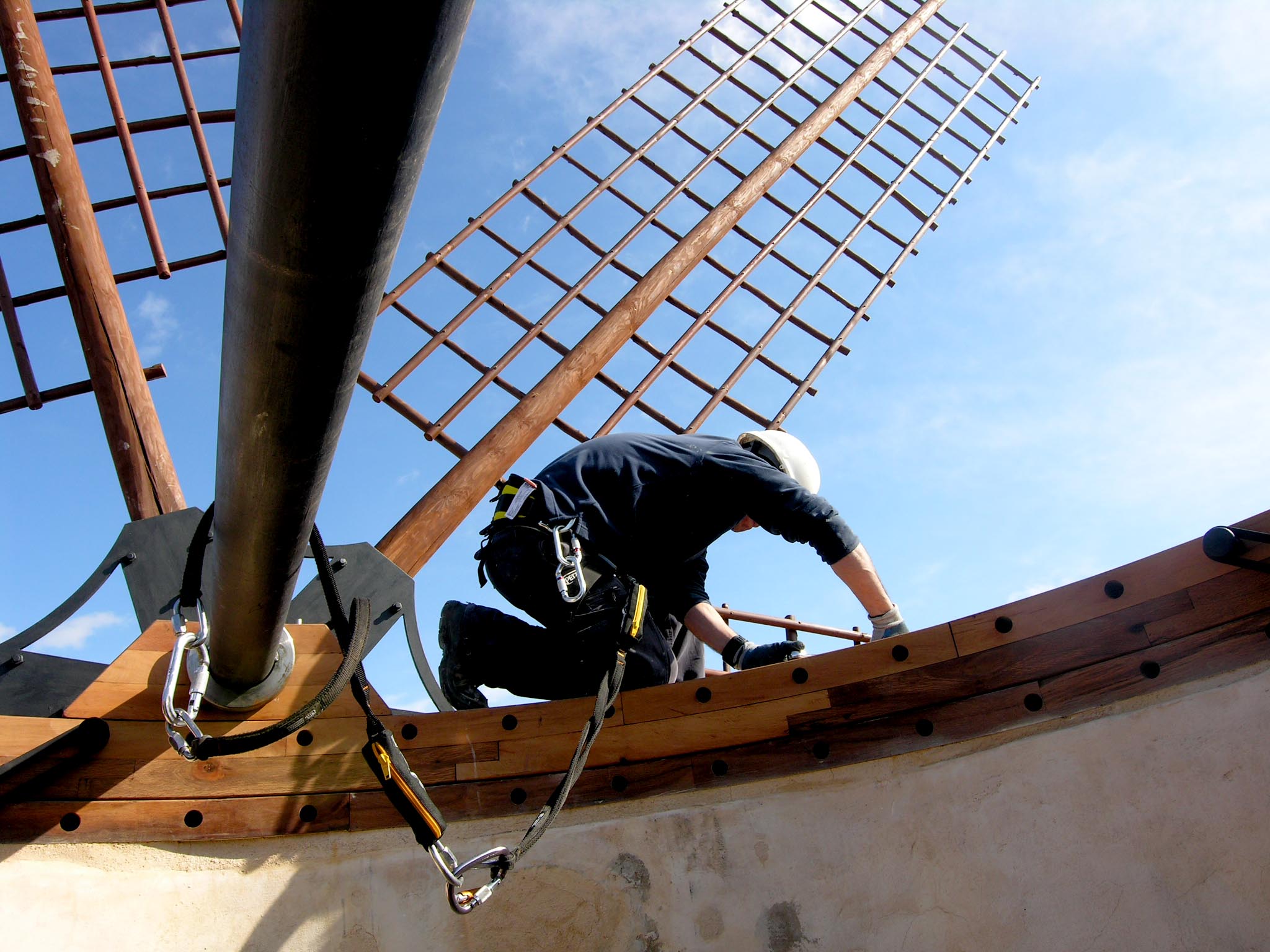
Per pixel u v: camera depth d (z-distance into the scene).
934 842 2.29
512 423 4.83
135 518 3.79
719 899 2.36
